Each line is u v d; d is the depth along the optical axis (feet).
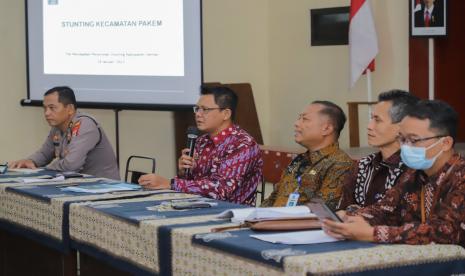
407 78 23.18
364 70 22.40
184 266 8.51
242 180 12.37
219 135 12.72
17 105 21.26
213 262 8.01
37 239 11.75
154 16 19.31
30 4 20.18
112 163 15.89
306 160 11.47
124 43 19.63
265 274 7.29
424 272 7.52
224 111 12.70
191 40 18.95
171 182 12.25
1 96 21.04
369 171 10.38
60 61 20.11
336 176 10.97
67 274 11.11
